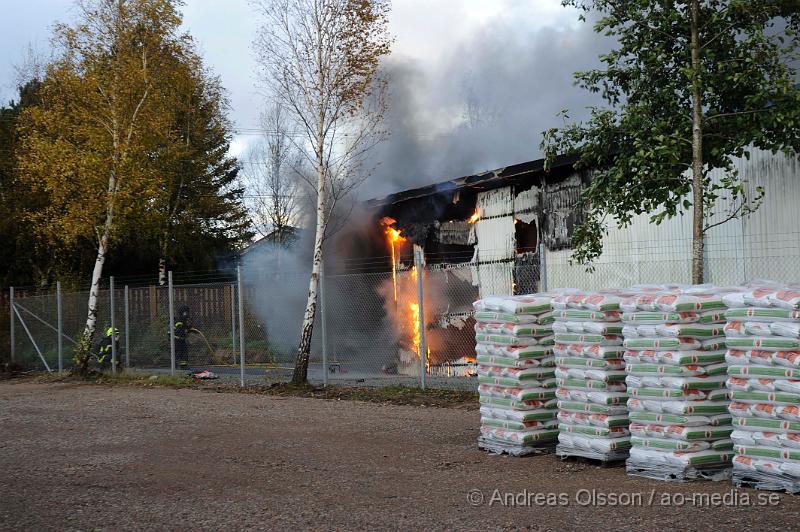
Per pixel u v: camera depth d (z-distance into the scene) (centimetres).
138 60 1936
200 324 2153
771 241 1133
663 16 959
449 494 683
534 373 852
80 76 1936
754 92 946
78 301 2198
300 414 1204
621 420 780
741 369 670
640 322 731
